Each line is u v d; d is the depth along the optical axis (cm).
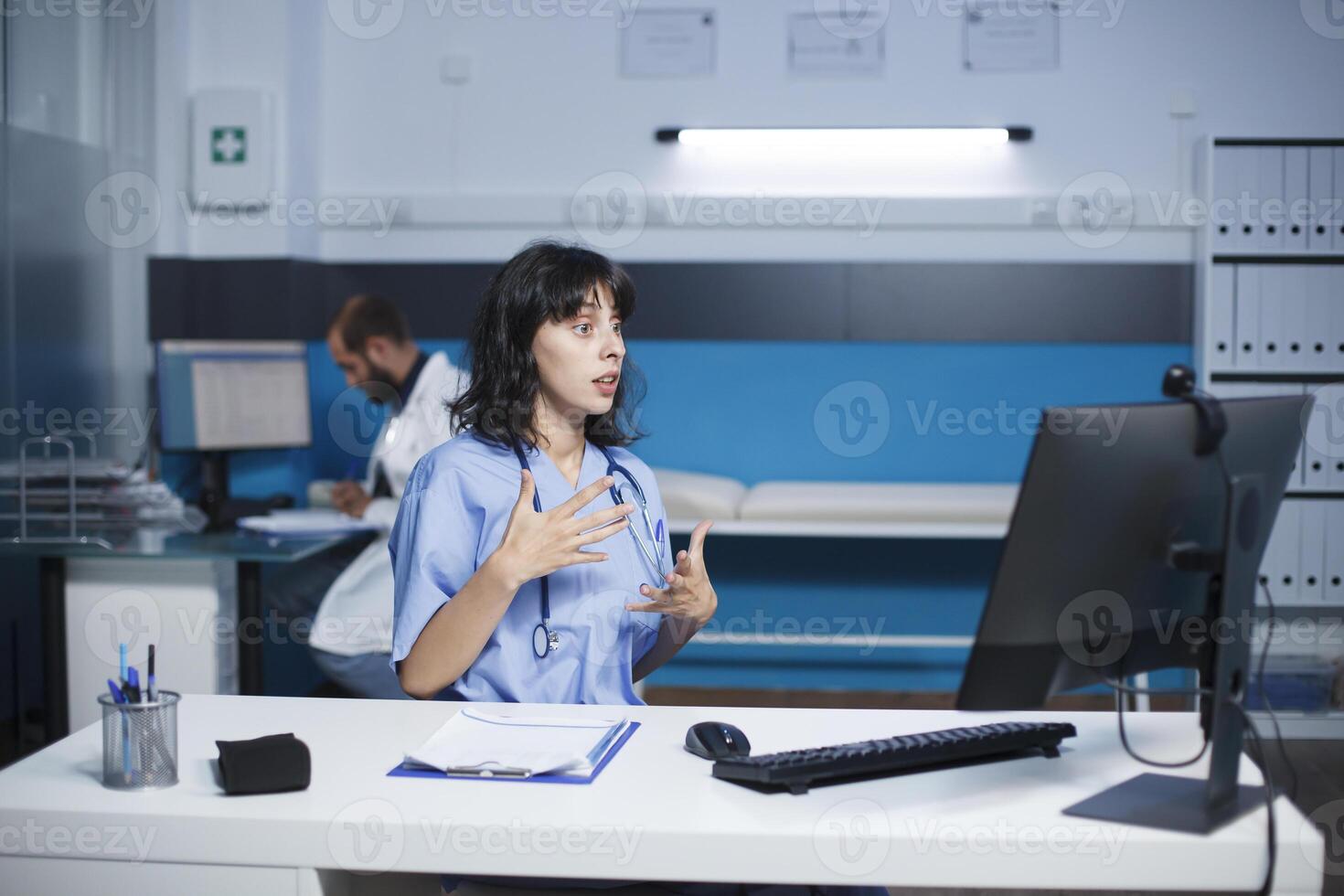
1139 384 360
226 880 102
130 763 107
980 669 108
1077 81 357
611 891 117
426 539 139
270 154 345
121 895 103
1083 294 359
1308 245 335
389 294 376
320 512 315
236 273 346
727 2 364
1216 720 103
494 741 119
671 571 157
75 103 331
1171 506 105
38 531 285
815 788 109
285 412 332
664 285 369
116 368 345
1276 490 112
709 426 371
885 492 341
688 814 101
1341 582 327
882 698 370
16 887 103
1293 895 98
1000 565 104
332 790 108
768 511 327
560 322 141
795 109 365
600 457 153
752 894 114
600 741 118
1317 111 352
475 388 147
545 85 371
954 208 358
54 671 269
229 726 129
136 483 296
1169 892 122
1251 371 337
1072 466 100
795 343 368
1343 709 322
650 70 368
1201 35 354
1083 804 104
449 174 374
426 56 373
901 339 365
